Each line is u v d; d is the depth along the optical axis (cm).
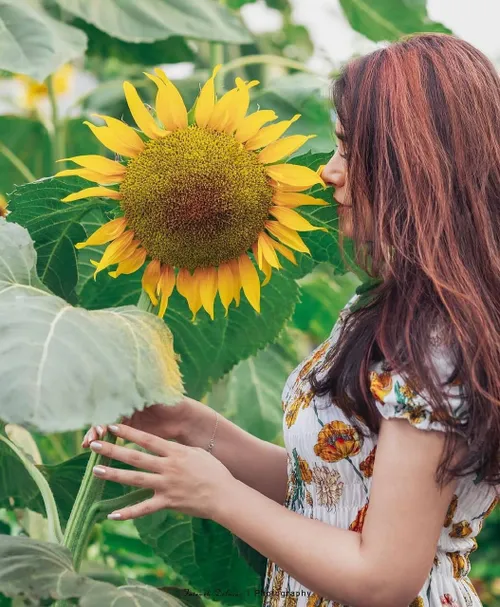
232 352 168
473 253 124
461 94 127
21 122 242
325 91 201
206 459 122
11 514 234
